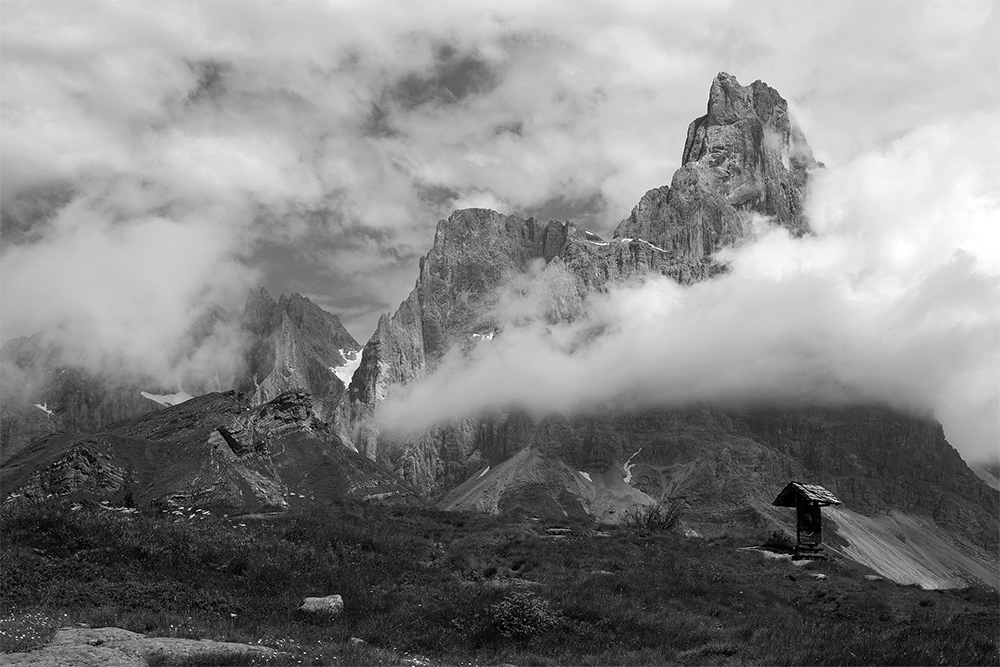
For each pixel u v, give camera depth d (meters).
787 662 41.78
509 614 44.62
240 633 40.28
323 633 42.03
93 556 48.25
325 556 53.97
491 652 41.97
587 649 42.78
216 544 51.94
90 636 36.22
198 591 46.12
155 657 34.28
